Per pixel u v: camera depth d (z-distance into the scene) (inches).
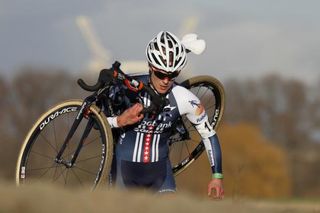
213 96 786.8
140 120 669.3
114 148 688.4
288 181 6781.5
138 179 685.3
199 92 779.4
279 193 6378.0
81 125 658.8
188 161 756.6
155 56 657.0
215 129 791.1
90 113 651.5
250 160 6397.6
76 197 494.3
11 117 5836.6
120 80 648.4
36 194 482.9
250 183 6136.8
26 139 676.7
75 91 5526.6
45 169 667.4
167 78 661.9
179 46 663.8
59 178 660.1
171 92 674.2
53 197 483.5
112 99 671.1
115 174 685.9
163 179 691.4
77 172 655.8
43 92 5885.8
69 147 661.3
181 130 708.0
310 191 7283.5
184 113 681.6
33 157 673.6
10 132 2731.3
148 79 677.3
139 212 489.7
